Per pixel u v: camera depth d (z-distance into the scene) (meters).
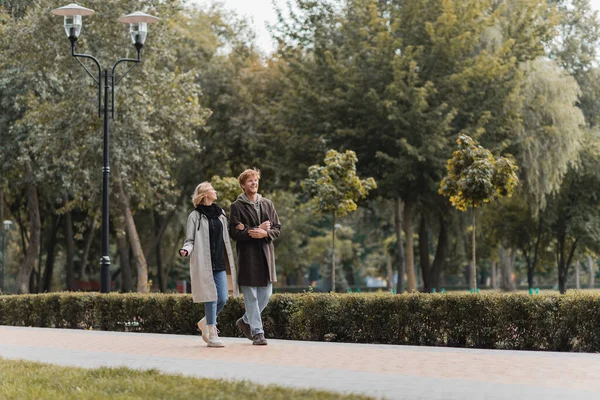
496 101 41.22
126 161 35.66
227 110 49.16
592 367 10.95
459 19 41.91
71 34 24.50
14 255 65.38
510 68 42.28
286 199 64.00
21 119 38.44
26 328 19.50
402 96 40.06
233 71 49.81
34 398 8.69
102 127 35.22
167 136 38.06
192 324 18.08
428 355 12.45
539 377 10.03
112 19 35.28
